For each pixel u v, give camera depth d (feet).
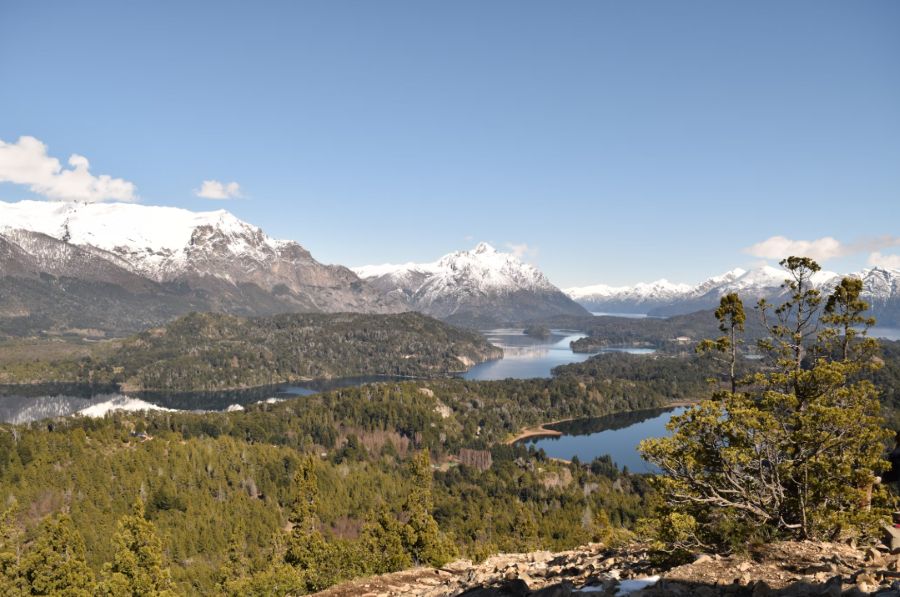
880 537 55.11
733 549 49.80
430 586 63.57
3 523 185.88
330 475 441.27
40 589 152.25
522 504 402.52
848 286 70.49
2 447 425.69
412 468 191.11
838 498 56.80
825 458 57.93
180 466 422.41
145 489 385.91
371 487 435.53
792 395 62.03
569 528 317.42
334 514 376.68
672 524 53.83
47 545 155.84
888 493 60.64
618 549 67.10
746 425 59.36
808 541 51.75
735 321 79.10
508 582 48.24
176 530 331.36
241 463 453.99
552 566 62.44
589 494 419.54
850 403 61.31
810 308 72.84
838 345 70.18
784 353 72.95
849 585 36.40
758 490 61.52
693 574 43.91
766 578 41.52
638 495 416.05
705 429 62.59
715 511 59.98
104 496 366.02
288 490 412.16
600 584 46.26
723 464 60.80
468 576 62.54
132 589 142.31
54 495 362.12
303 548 188.55
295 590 162.91
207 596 247.50
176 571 274.36
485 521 356.59
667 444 63.98
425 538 153.89
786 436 59.36
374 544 152.97
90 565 282.56
